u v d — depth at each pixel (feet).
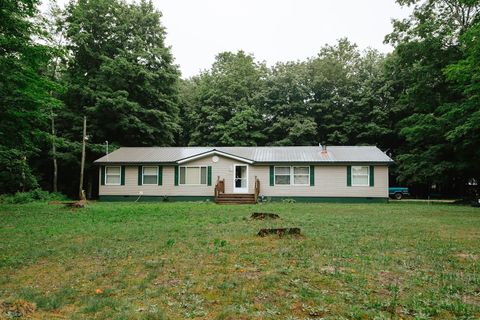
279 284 14.93
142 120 91.81
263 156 73.97
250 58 129.08
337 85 111.86
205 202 67.97
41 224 34.04
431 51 73.97
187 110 119.44
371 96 102.42
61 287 14.92
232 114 112.16
